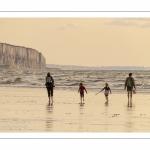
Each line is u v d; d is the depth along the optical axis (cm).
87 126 4266
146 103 7169
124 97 8838
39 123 4438
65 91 11200
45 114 5250
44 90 11594
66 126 4238
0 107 6153
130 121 4641
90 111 5672
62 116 5041
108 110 5841
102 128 4131
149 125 4341
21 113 5338
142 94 10000
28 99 7869
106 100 7862
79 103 7075
